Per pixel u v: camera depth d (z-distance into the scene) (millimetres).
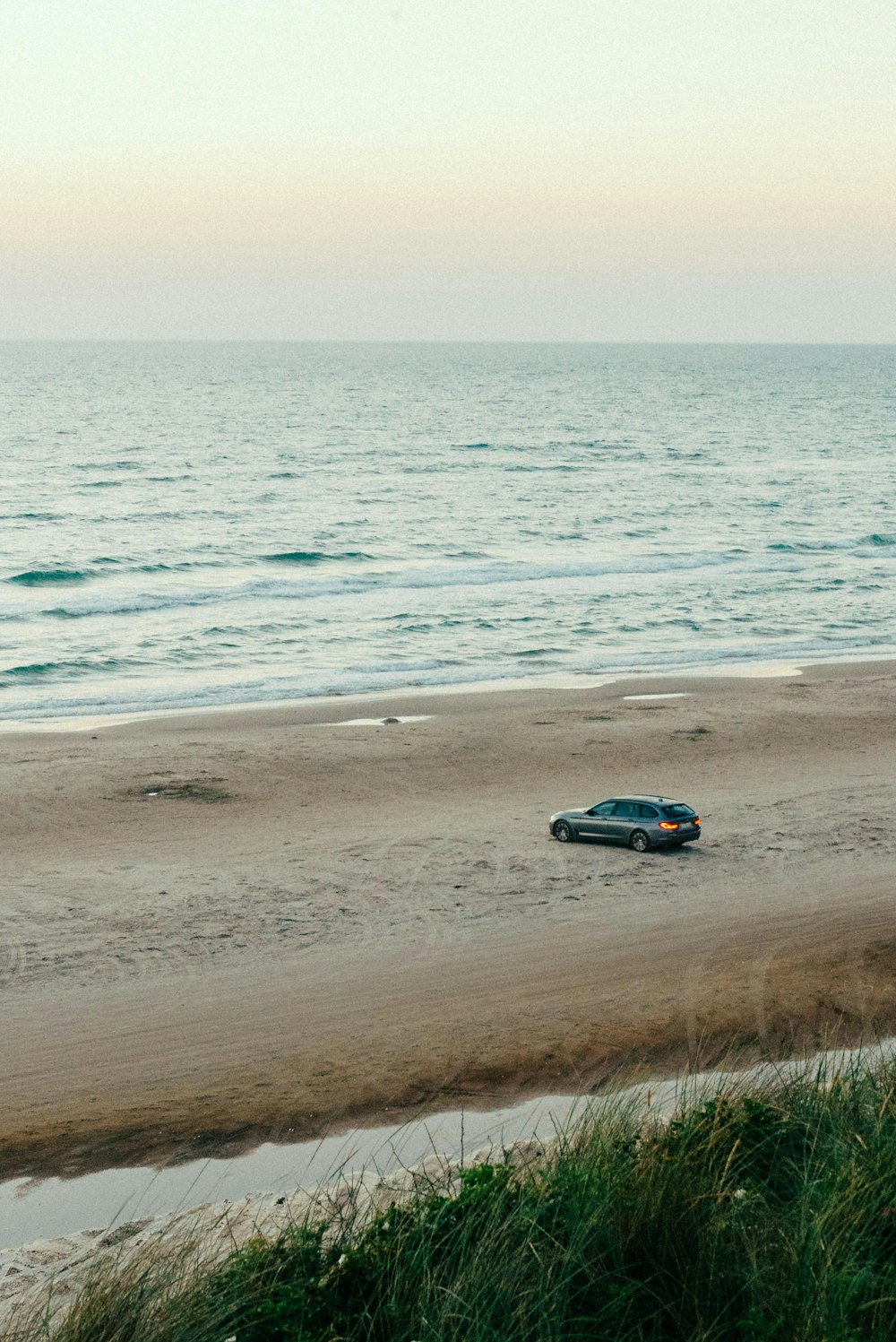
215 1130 15078
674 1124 10750
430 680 46688
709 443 157875
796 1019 18297
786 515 94750
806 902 23781
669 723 39625
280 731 38406
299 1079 16469
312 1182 13648
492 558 73812
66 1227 12859
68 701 42500
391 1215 9375
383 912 23109
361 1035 17859
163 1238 10766
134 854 26578
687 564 73375
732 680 47312
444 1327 7801
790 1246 8344
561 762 34969
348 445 145250
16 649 49625
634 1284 8203
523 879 25047
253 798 31078
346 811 30109
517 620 57500
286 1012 18688
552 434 167250
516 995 19328
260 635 53281
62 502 90625
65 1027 18109
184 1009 18781
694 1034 17781
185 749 35562
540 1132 14820
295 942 21578
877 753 36250
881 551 79312
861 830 28594
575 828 27688
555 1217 8859
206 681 45750
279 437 154375
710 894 24234
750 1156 10156
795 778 33531
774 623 58406
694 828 27109
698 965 20578
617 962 20719
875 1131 10164
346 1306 8312
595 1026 18094
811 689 45156
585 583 67375
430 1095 15969
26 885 24453
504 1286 8047
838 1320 7594
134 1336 7914
